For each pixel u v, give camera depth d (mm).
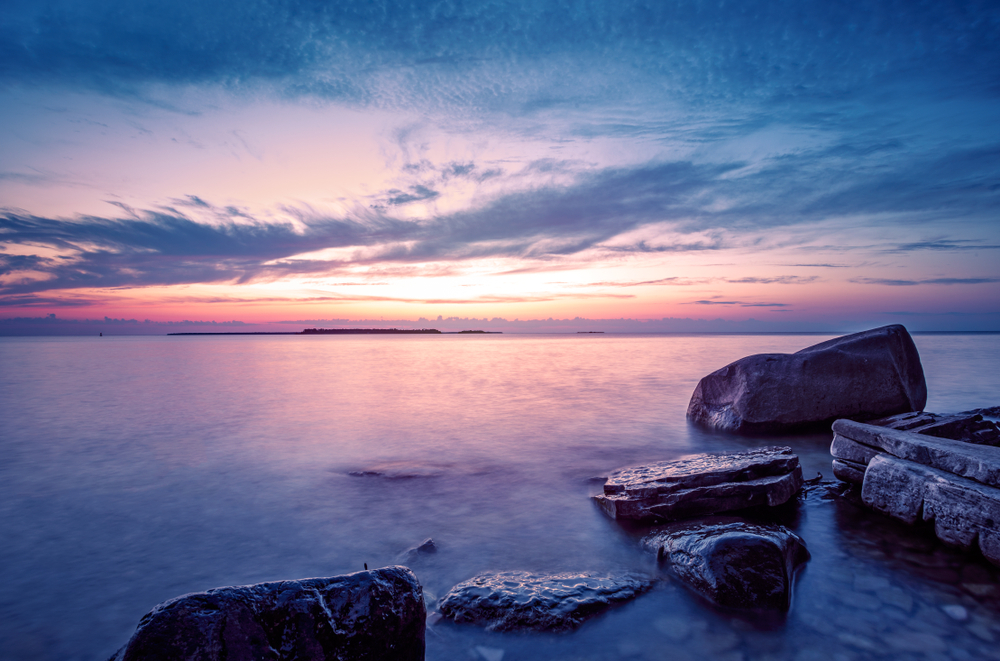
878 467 5082
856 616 3332
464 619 3359
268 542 4793
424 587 3873
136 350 50344
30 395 15508
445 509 5641
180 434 9727
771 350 37469
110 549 4664
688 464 6098
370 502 5887
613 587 3670
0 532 5059
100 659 3135
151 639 2104
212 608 2236
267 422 10891
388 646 2500
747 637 3129
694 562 3771
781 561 3576
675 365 26375
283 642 2264
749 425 9219
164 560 4438
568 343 67062
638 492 5301
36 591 3922
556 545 4641
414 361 31312
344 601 2461
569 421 10789
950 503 4273
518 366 26391
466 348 52500
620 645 3076
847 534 4621
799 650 2990
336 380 19719
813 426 9117
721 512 5066
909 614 3338
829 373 8977
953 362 24359
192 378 20828
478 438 9234
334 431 9922
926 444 4742
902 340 9156
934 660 2881
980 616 3289
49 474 7086
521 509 5621
